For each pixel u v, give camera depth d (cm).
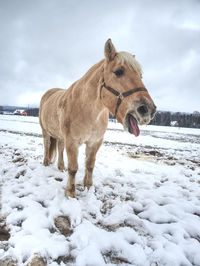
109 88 195
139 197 281
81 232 183
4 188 272
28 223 189
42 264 144
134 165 482
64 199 242
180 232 198
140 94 174
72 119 244
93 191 280
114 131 1659
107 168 427
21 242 162
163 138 1388
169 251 168
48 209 220
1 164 374
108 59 196
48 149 386
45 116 352
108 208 247
